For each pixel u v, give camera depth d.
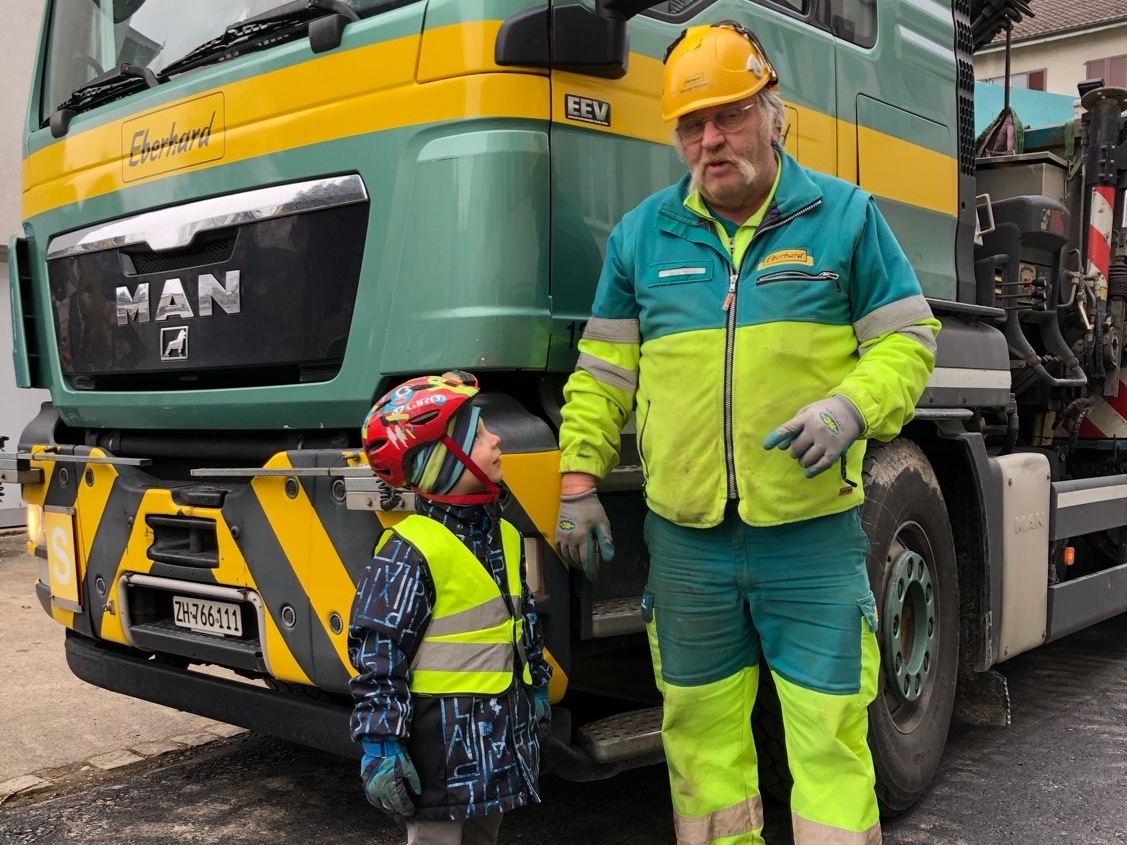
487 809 2.14
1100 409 5.31
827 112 3.48
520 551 2.37
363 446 2.34
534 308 2.59
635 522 2.92
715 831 2.68
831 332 2.44
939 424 3.50
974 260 4.56
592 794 3.66
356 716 2.09
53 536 3.63
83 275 3.58
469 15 2.54
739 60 2.35
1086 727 4.39
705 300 2.47
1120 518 4.80
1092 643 5.89
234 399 3.04
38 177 3.80
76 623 3.55
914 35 3.96
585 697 3.70
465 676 2.16
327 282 2.81
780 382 2.42
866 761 2.58
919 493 3.35
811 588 2.52
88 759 3.97
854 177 3.61
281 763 3.96
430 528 2.18
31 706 4.59
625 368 2.63
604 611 2.70
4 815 3.48
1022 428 5.06
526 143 2.56
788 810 3.40
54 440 3.79
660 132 2.92
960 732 4.32
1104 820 3.41
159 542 3.25
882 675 3.24
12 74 9.30
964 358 3.62
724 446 2.47
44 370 3.86
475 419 2.22
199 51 3.16
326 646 2.73
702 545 2.59
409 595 2.12
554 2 2.59
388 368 2.66
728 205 2.47
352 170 2.74
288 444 3.03
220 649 3.01
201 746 4.15
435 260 2.57
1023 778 3.79
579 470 2.52
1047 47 23.48
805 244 2.42
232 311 3.05
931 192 4.04
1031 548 4.04
